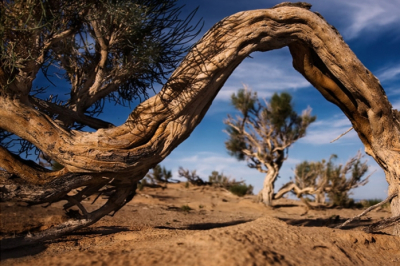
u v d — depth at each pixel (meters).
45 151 5.14
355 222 10.77
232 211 15.16
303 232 4.59
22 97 5.04
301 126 18.30
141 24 6.23
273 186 18.58
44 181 5.04
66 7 5.46
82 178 5.27
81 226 5.50
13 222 6.16
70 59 7.39
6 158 4.87
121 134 5.39
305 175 21.45
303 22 6.56
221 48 5.72
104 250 3.86
